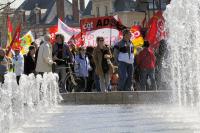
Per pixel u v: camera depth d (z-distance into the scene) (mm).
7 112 16422
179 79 23375
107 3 177500
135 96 25266
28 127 17125
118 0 175000
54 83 26312
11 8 77750
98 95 26078
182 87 23141
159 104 24281
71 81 30438
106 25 38688
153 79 29578
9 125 16422
